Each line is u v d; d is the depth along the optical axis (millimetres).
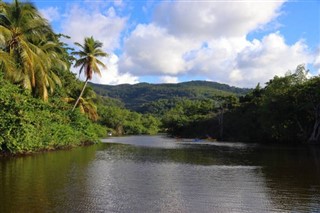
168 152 31578
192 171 18016
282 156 27219
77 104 48906
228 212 9898
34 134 26172
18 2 26922
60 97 40281
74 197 11469
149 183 14328
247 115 69625
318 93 45156
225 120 75188
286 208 10336
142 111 186750
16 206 10195
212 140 63594
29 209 9898
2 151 23859
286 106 50031
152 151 32750
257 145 45594
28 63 25906
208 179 15445
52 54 32938
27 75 26766
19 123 23562
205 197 11719
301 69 52500
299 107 48594
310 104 46812
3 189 12516
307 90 47344
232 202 11039
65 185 13523
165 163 21906
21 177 15117
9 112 23188
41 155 25828
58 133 31359
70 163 20781
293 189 13141
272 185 13969
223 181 14922
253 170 18406
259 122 59562
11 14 26719
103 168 18938
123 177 15828
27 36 28094
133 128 112062
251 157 26391
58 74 41000
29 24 27109
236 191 12750
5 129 22812
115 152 30891
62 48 40312
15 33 26656
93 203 10711
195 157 26281
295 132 52438
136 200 11180
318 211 10016
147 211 9891
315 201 11180
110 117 104500
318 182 14617
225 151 33219
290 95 50031
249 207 10438
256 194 12219
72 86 45781
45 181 14281
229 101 80500
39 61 27172
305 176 16297
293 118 51500
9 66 24406
